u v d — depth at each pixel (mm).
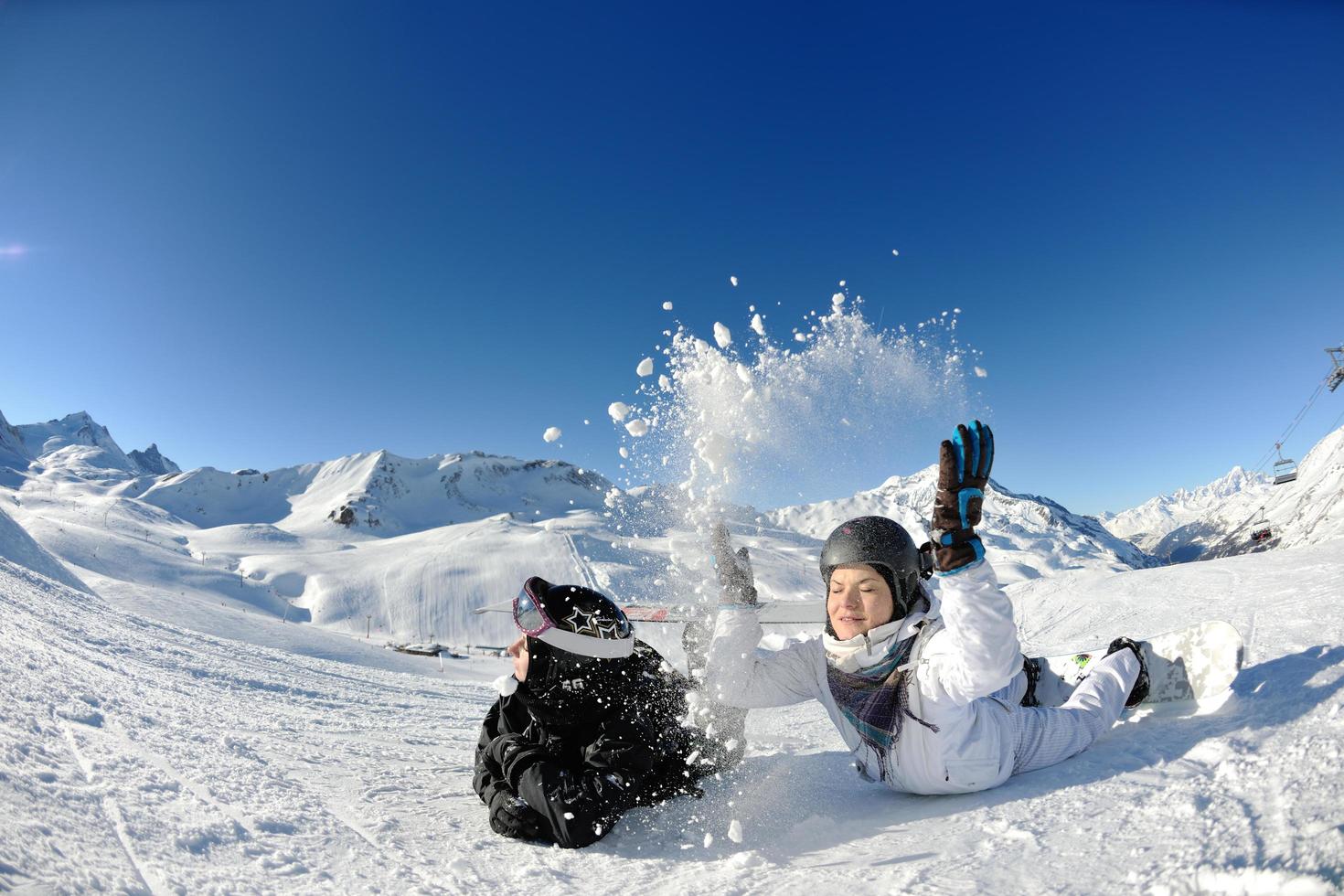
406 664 31781
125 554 104938
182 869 1408
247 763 2428
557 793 1961
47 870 1159
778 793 2393
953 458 1743
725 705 2432
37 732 1966
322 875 1564
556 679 2221
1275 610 4035
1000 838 1526
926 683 1987
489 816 2105
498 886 1635
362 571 126562
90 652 4562
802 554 64938
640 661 2428
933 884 1333
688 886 1584
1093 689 2234
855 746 2291
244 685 5426
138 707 2904
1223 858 1083
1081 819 1512
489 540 134375
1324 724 1485
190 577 106625
